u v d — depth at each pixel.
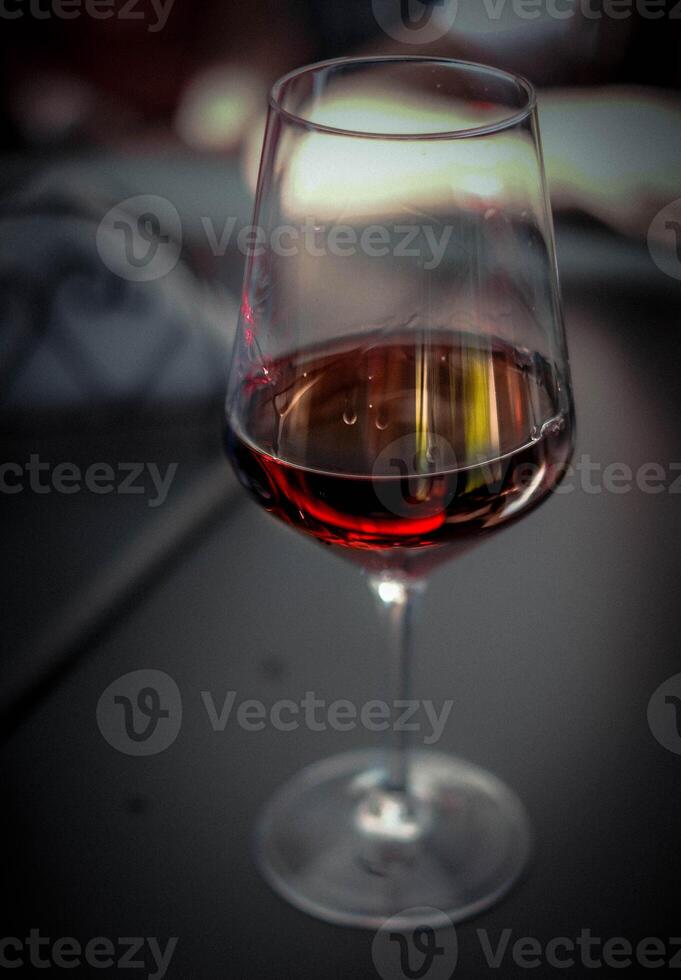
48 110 0.84
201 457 0.61
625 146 0.75
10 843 0.51
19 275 0.60
